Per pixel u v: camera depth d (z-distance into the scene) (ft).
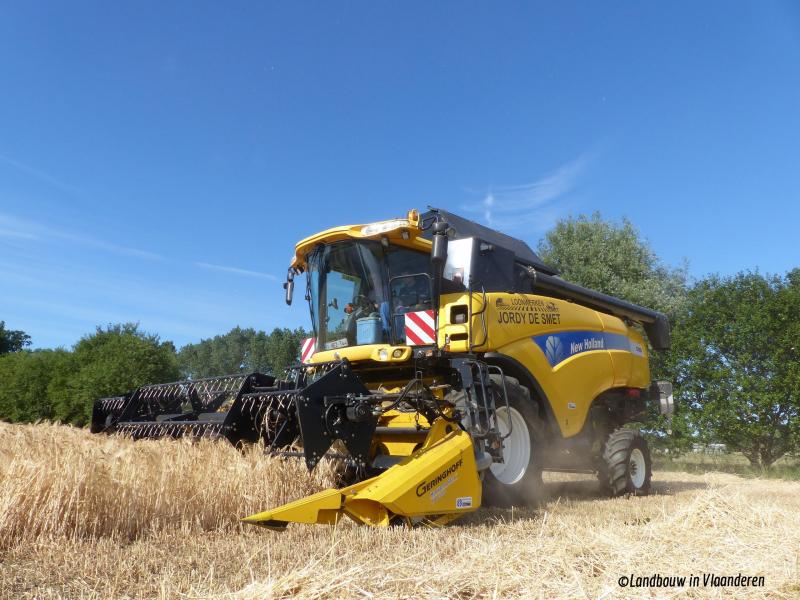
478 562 11.61
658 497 27.55
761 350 45.39
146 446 18.31
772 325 44.21
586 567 11.27
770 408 43.91
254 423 20.20
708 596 9.92
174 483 16.47
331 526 16.28
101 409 27.07
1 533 14.16
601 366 28.45
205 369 232.32
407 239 21.81
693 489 33.12
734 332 45.83
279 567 12.51
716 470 49.11
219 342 233.76
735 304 47.06
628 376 31.04
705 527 14.58
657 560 11.80
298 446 19.57
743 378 44.50
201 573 12.28
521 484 21.42
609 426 30.30
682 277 68.33
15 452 16.37
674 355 48.88
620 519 19.25
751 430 44.01
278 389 19.56
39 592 11.04
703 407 47.26
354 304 22.38
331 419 16.51
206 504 16.71
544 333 25.14
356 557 12.94
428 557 12.68
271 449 19.24
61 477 15.07
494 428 19.51
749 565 11.33
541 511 20.65
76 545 14.33
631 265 66.44
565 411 25.38
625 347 31.40
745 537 13.52
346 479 19.33
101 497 15.43
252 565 12.78
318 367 18.98
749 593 10.09
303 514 14.57
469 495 17.25
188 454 17.49
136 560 13.19
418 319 21.25
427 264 22.91
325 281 23.38
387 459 18.80
